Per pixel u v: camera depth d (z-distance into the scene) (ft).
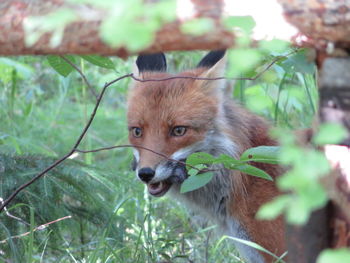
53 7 14.67
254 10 14.11
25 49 15.44
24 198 27.89
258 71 25.20
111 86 47.37
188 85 29.04
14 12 14.98
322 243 16.58
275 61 21.54
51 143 46.21
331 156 15.93
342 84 15.07
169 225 35.40
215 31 13.80
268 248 28.04
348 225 16.10
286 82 36.96
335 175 15.58
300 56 21.22
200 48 14.53
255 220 28.32
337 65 15.23
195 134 28.27
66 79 46.29
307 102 38.86
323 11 14.21
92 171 29.99
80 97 52.90
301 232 16.71
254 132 30.50
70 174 29.30
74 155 43.55
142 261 28.63
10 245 25.88
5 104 47.19
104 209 29.89
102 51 15.02
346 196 15.60
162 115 28.14
